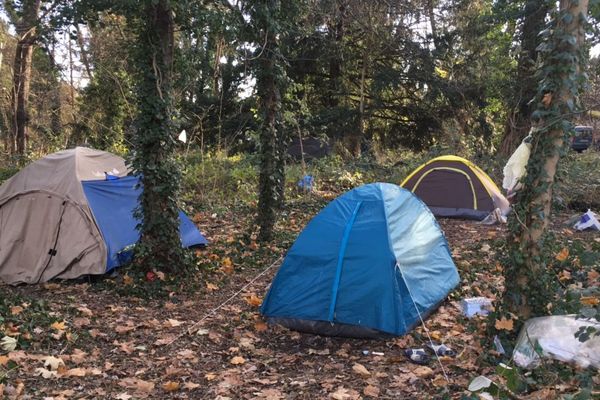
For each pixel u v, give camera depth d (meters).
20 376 4.51
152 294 6.83
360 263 5.45
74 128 20.33
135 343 5.39
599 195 11.30
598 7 4.29
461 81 21.28
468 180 11.02
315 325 5.50
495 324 4.64
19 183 7.82
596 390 3.56
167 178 7.16
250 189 13.68
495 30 21.25
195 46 9.17
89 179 7.88
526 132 16.14
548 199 4.48
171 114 7.20
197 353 5.18
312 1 16.05
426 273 5.92
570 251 6.93
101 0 7.14
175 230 7.30
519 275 4.57
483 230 9.97
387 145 23.69
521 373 3.97
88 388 4.41
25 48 17.66
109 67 18.38
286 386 4.39
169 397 4.27
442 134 21.52
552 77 4.32
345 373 4.62
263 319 5.89
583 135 17.17
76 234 7.49
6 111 18.92
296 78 21.81
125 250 7.60
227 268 7.77
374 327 5.26
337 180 14.87
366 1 18.50
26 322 5.62
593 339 4.00
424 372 4.44
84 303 6.56
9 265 7.50
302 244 5.79
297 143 19.48
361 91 21.88
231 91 20.39
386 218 5.65
